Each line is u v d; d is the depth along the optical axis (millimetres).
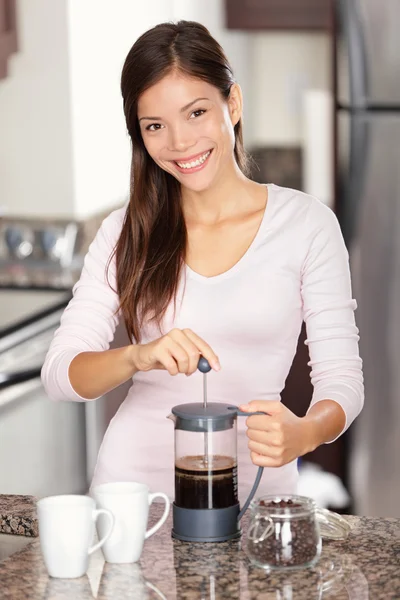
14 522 1918
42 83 4289
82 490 3840
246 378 2172
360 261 4441
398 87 4340
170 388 2197
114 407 4152
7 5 4188
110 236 2281
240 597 1556
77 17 4285
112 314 2252
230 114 2201
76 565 1635
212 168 2102
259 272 2168
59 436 3666
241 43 6078
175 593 1575
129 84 2074
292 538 1650
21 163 4375
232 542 1773
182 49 2027
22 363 3424
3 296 3953
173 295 2174
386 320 4410
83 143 4402
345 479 4523
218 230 2201
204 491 1766
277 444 1778
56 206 4387
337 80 4414
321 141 5988
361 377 2107
